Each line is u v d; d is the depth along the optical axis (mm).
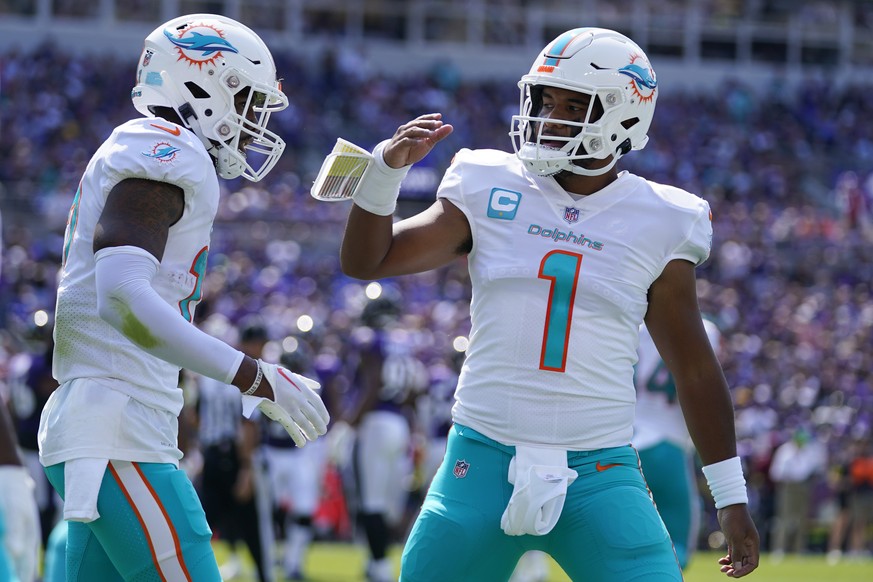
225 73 12555
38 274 66062
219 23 12781
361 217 12922
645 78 12781
